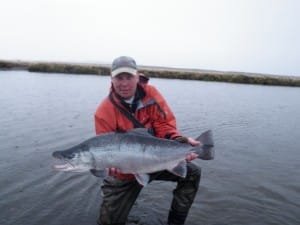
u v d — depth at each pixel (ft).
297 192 6.99
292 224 5.67
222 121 15.05
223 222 5.63
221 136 11.83
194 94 27.45
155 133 5.14
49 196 6.17
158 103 5.02
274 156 9.61
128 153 4.35
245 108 20.79
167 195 6.54
